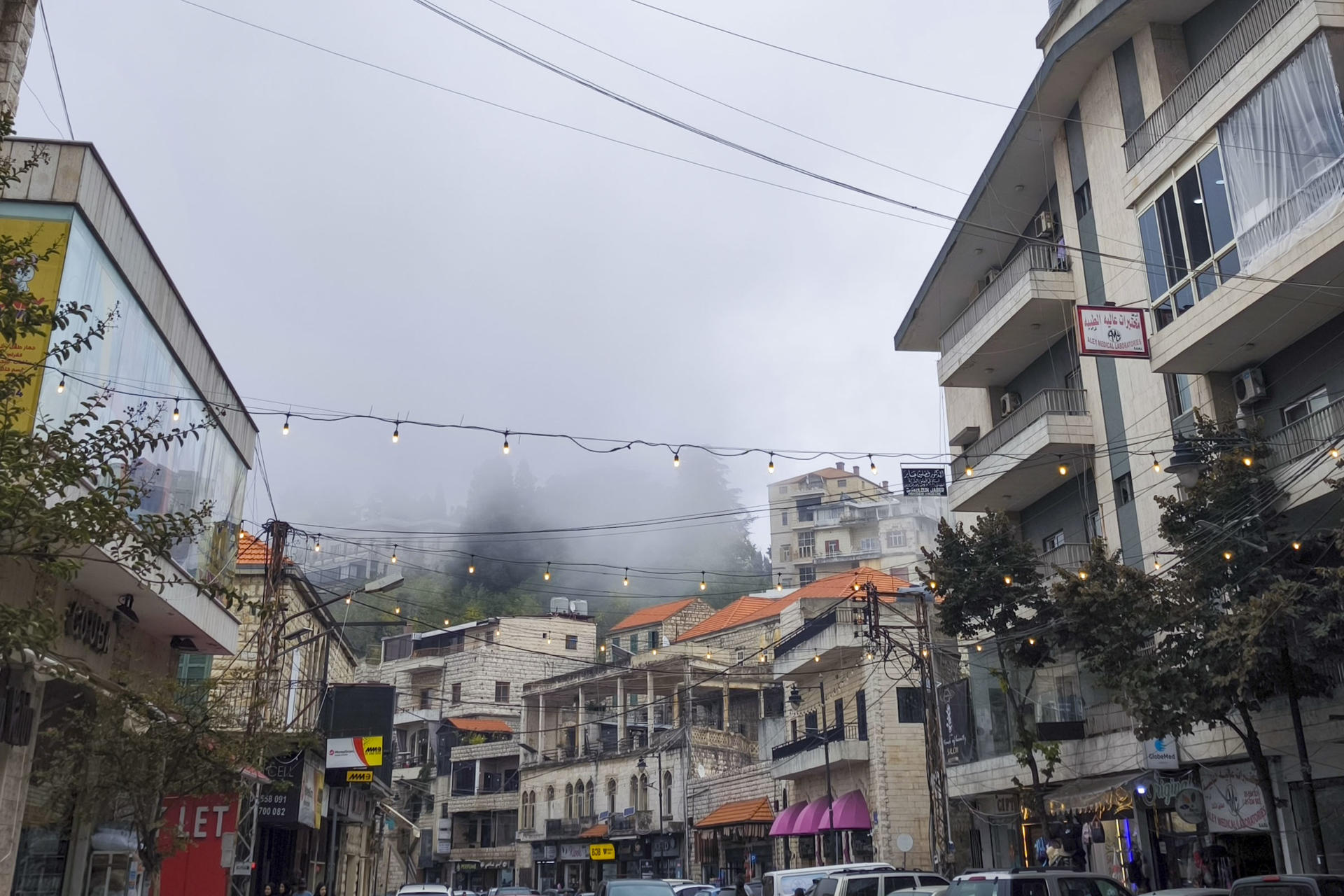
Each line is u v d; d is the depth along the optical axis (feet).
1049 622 81.41
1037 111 92.79
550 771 211.00
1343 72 57.47
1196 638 60.23
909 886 61.46
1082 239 90.38
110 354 52.26
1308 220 58.23
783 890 73.87
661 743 186.29
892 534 353.51
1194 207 68.39
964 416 115.24
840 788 133.59
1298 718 57.00
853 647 128.57
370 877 166.81
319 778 112.16
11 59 49.44
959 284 113.29
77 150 48.80
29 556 30.96
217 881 75.25
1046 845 79.82
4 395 30.99
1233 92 64.18
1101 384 87.25
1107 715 82.99
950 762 107.65
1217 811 71.20
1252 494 60.80
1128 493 83.76
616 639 259.80
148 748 55.31
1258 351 68.80
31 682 47.03
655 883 62.85
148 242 56.59
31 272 46.39
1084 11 89.40
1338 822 62.28
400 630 320.70
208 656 92.94
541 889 204.54
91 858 63.41
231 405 73.92
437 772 235.40
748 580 442.50
